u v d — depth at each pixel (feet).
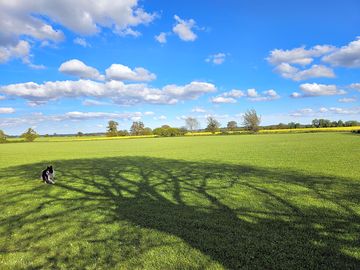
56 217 32.68
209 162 83.51
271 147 134.00
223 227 27.53
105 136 485.97
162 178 57.26
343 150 102.68
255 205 35.06
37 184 55.62
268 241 23.88
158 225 28.71
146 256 21.77
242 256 21.16
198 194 42.06
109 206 36.81
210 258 21.09
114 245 24.06
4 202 41.16
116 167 79.25
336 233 25.17
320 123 458.50
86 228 28.55
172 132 437.99
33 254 22.80
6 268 20.56
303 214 30.81
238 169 66.64
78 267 20.45
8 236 27.02
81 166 84.89
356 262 20.01
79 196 43.32
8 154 150.41
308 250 21.97
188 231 26.71
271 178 53.01
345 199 36.24
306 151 105.29
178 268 19.83
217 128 459.32
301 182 48.08
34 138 390.83
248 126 435.12
